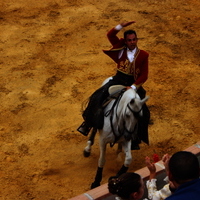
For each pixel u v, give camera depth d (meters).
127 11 18.44
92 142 9.20
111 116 7.60
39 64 14.19
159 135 10.47
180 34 16.28
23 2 19.41
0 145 10.07
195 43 15.58
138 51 7.99
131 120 7.18
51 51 15.06
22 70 13.80
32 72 13.66
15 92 12.52
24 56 14.73
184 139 10.31
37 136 10.47
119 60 8.15
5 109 11.65
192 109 11.62
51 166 9.33
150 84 12.93
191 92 12.48
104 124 7.71
